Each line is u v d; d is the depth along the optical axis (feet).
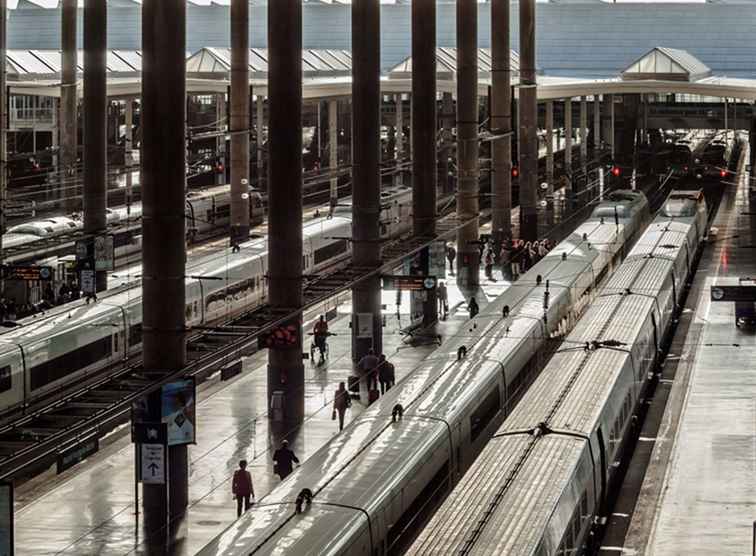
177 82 316.19
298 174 406.41
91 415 270.87
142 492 320.09
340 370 478.18
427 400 321.52
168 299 316.81
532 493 248.32
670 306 518.37
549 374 349.41
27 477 353.51
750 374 424.46
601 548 285.23
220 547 224.12
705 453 330.13
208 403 431.02
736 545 265.54
